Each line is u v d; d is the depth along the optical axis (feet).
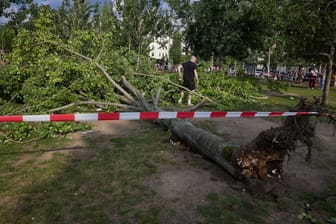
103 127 18.39
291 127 9.94
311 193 10.44
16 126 15.53
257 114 11.32
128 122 19.86
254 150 10.12
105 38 26.61
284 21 33.81
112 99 23.32
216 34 60.80
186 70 27.40
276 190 9.96
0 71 23.43
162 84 28.07
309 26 30.50
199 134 13.29
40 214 8.41
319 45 33.01
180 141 15.17
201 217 8.54
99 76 22.85
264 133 9.93
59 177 10.84
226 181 10.96
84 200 9.26
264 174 10.30
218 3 58.13
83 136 16.30
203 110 24.47
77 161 12.46
